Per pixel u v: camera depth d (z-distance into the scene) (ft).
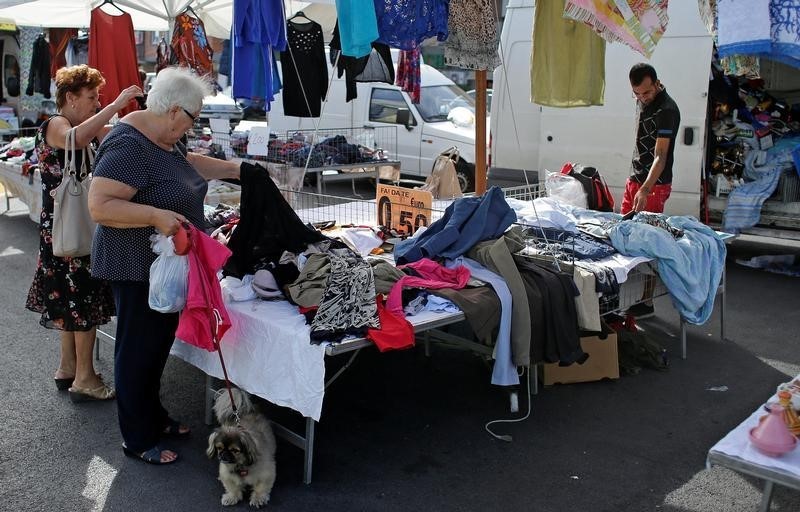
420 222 15.99
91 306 13.34
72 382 14.65
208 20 29.12
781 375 15.71
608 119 25.39
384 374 15.65
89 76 12.96
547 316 12.98
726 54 15.72
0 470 11.53
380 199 16.84
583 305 13.53
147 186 10.69
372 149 34.40
